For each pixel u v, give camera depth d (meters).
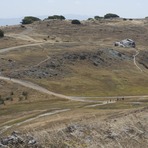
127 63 167.12
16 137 34.62
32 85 115.50
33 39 190.62
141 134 44.06
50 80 124.94
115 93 121.31
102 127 42.38
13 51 152.38
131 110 53.53
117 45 195.50
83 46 173.50
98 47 172.75
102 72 146.75
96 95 115.06
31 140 35.00
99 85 129.75
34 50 156.75
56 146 36.03
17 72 123.69
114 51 172.88
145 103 88.00
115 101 98.44
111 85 132.62
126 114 48.78
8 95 104.31
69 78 131.62
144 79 147.50
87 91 119.81
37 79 122.12
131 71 157.75
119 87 131.88
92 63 152.62
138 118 47.25
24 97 104.25
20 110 85.19
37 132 36.88
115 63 161.75
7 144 33.47
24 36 199.38
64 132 38.66
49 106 88.75
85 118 50.19
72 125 40.56
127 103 89.75
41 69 131.38
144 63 176.25
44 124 49.41
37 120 65.00
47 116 70.75
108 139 40.81
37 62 138.62
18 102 99.00
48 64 137.75
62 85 121.69
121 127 43.84
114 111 59.94
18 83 114.56
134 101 95.94
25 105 93.75
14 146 33.53
